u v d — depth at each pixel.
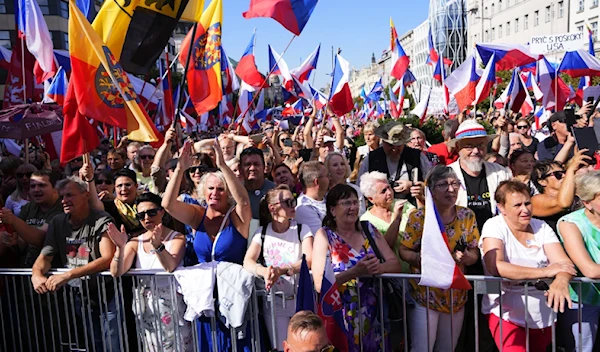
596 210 3.41
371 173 4.48
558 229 3.66
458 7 55.34
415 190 4.26
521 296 3.59
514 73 11.02
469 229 3.93
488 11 57.47
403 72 12.14
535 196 4.47
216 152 3.99
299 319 2.95
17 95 8.76
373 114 21.78
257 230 4.04
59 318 4.24
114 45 4.64
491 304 3.69
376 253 3.80
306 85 12.23
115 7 4.64
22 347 4.42
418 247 3.94
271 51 12.10
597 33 42.31
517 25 52.72
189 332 4.14
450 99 12.38
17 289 4.50
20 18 8.15
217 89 6.36
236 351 3.85
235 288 3.77
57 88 8.12
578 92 12.38
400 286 3.87
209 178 4.06
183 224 4.59
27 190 6.03
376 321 3.76
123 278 4.24
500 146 7.25
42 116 7.27
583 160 3.99
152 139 4.57
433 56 15.48
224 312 3.76
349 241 3.82
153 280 4.06
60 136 8.82
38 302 4.46
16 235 4.75
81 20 4.45
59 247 4.34
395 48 12.16
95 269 4.09
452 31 55.59
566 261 3.40
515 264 3.50
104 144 11.21
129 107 4.56
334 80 9.18
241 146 7.64
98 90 4.59
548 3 47.88
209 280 3.82
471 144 4.85
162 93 10.96
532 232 3.67
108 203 5.07
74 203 4.19
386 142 5.59
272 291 3.78
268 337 3.92
